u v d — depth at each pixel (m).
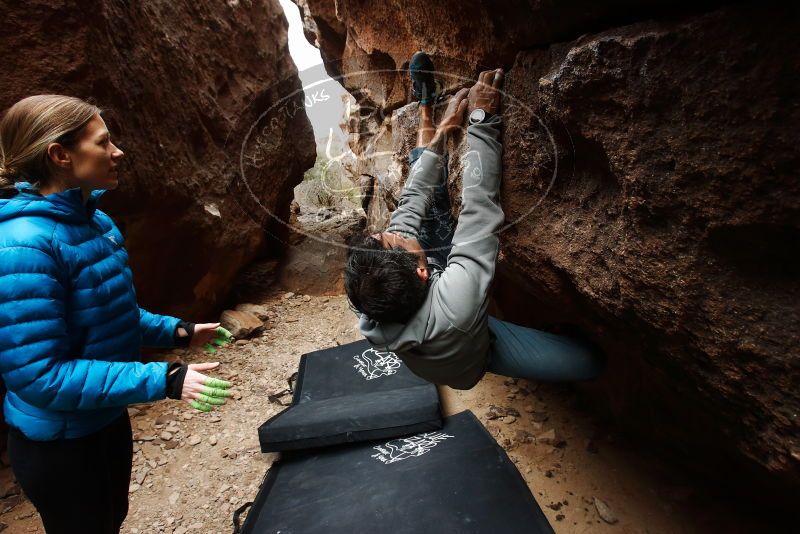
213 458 2.53
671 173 1.00
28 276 1.13
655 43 0.94
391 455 2.20
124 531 2.12
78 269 1.25
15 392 1.17
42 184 1.23
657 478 1.98
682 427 1.88
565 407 2.49
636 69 1.00
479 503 1.83
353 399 2.58
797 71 0.76
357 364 3.05
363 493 1.99
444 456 2.10
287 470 2.27
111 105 2.56
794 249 0.90
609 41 1.02
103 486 1.41
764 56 0.80
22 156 1.17
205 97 3.72
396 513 1.85
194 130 3.56
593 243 1.32
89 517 1.39
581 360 1.77
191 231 3.44
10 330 1.12
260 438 2.34
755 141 0.84
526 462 2.16
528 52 1.46
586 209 1.35
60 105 1.18
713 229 0.96
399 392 2.57
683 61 0.91
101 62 2.45
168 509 2.24
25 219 1.17
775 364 0.95
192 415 2.86
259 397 3.05
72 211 1.25
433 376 1.52
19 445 1.30
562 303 1.67
